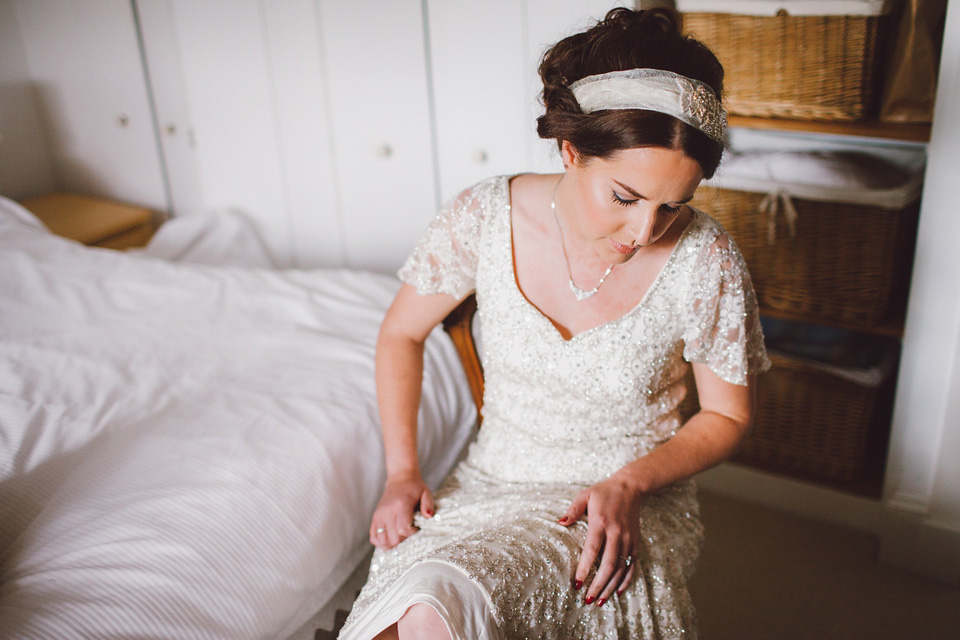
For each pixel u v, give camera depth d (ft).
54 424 4.58
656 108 2.92
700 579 6.21
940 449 5.74
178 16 8.64
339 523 4.33
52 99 9.68
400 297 4.26
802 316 6.48
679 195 3.06
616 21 3.22
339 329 5.92
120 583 3.52
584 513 3.51
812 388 6.58
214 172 9.28
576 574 3.14
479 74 7.29
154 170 9.58
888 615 5.75
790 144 7.07
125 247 9.13
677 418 4.07
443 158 7.85
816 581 6.12
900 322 6.21
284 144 8.74
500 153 7.50
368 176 8.40
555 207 3.77
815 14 5.77
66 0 9.05
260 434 4.49
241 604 3.73
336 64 8.03
